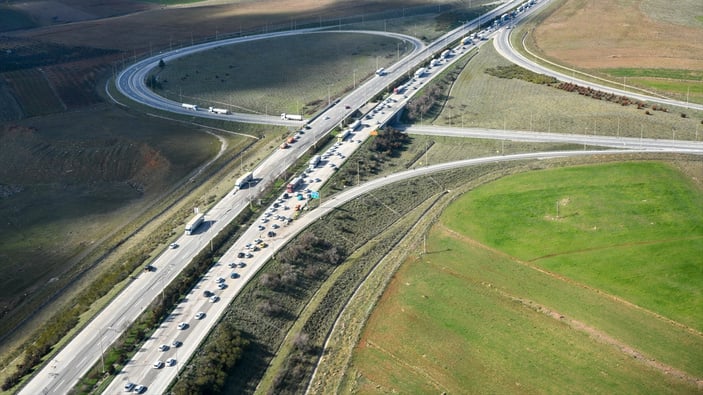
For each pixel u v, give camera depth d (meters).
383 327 143.88
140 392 121.25
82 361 130.12
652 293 148.38
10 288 170.00
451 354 134.62
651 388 123.12
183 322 139.88
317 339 143.50
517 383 126.25
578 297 149.25
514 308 147.38
